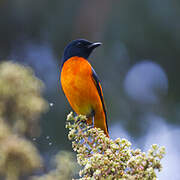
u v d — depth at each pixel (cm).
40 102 791
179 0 1490
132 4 1510
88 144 495
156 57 1571
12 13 1557
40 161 773
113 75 1510
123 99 1477
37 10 1549
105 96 1430
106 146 483
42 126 1288
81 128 514
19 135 784
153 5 1484
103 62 1515
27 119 790
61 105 1347
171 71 1602
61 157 728
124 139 468
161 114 1571
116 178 444
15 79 781
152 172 426
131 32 1529
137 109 1510
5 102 777
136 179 430
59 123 1319
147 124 1475
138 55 1562
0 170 738
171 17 1479
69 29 1562
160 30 1495
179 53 1542
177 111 1588
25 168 741
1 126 750
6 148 733
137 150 457
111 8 1556
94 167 453
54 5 1549
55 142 1293
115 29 1548
